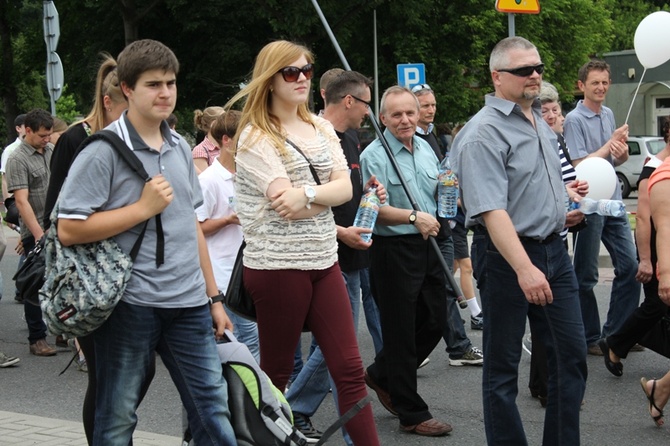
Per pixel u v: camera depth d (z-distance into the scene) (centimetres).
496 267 522
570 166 720
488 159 508
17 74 4088
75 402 768
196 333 442
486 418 531
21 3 3969
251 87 483
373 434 494
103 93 495
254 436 445
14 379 848
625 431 659
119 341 428
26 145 939
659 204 606
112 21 3316
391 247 635
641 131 4003
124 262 420
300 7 2822
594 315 862
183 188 443
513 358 526
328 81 644
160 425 696
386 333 646
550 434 531
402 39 3167
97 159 420
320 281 491
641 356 866
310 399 629
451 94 3259
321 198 472
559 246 523
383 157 657
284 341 489
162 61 428
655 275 735
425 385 795
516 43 514
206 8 2969
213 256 688
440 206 674
